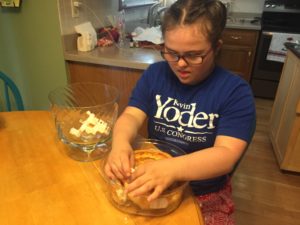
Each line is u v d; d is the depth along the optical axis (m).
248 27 2.97
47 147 0.88
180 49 0.70
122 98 1.71
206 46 0.70
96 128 0.90
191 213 0.63
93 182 0.72
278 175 2.00
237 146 0.74
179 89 0.88
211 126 0.84
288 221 1.63
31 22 1.76
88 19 1.90
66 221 0.60
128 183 0.64
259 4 3.41
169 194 0.62
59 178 0.74
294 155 1.91
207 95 0.84
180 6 0.70
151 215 0.62
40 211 0.63
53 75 1.88
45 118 1.07
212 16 0.68
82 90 1.28
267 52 3.04
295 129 1.82
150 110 0.94
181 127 0.88
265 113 2.95
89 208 0.64
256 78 3.23
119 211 0.63
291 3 3.08
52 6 1.64
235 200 1.77
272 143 2.30
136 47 1.87
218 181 0.91
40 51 1.83
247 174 2.01
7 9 1.81
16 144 0.89
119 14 2.17
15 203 0.65
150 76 0.94
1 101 2.05
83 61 1.71
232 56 3.17
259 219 1.63
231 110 0.80
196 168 0.66
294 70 1.93
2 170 0.77
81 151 0.85
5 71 2.08
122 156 0.71
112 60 1.61
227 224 0.86
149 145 0.84
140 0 2.49
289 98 1.98
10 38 1.92
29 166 0.78
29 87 2.04
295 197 1.81
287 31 2.94
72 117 0.96
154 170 0.63
